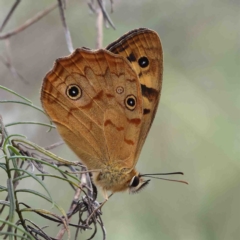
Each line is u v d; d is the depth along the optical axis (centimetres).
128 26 69
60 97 60
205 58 69
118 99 60
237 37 70
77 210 59
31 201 66
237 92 69
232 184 68
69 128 60
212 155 68
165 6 70
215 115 68
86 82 60
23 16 68
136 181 61
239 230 67
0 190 57
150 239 67
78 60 60
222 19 70
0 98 68
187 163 68
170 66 69
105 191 61
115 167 61
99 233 67
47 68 69
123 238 67
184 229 67
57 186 67
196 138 68
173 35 70
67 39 62
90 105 60
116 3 69
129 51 61
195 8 70
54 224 66
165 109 69
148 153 69
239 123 68
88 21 69
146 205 67
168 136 69
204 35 70
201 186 68
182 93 68
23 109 68
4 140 57
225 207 67
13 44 68
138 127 61
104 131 61
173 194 68
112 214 67
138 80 60
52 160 59
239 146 68
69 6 68
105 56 60
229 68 69
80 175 60
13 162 57
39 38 69
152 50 61
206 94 69
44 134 68
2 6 68
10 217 56
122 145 61
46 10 63
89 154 61
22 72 68
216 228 67
